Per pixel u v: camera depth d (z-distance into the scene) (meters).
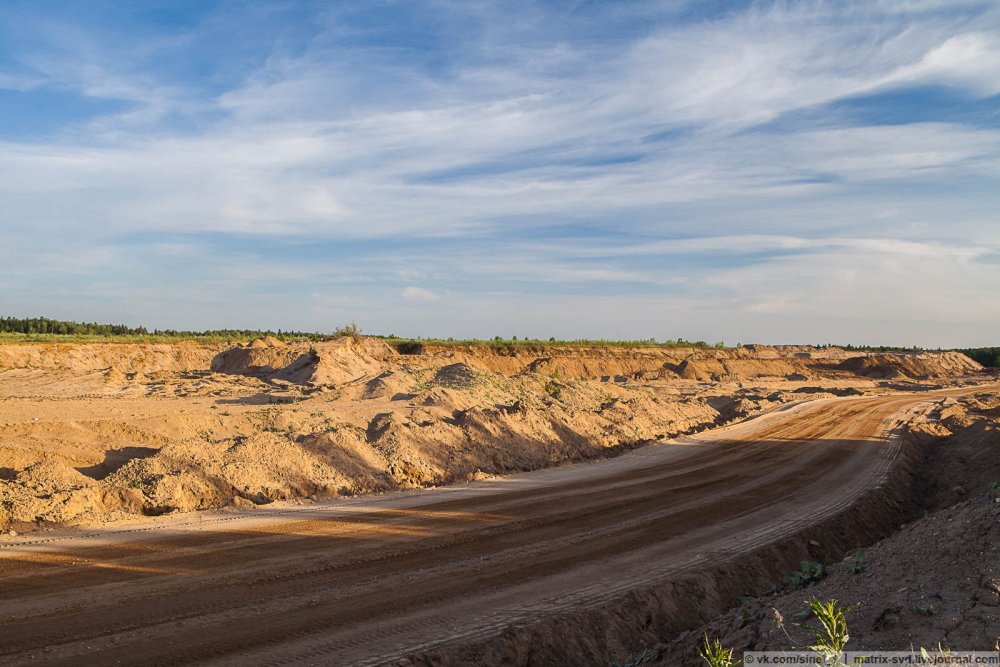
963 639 7.34
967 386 73.50
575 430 30.11
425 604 10.98
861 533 18.17
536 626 10.35
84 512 15.10
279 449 19.72
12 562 11.90
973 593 8.19
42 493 15.39
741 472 24.36
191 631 9.51
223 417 23.92
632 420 35.88
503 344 75.94
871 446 30.67
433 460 22.94
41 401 26.56
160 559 12.38
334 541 14.08
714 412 45.91
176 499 16.47
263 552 13.09
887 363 91.00
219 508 16.52
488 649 9.64
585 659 10.27
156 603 10.38
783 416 41.53
